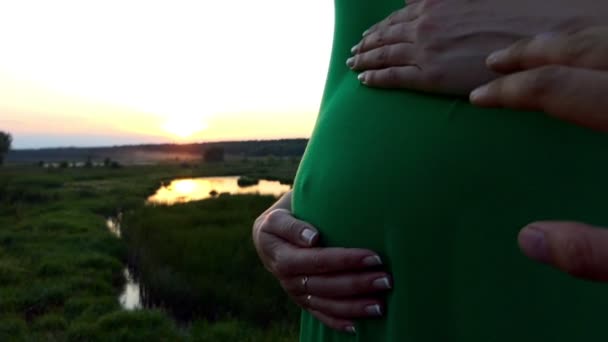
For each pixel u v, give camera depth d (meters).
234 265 11.34
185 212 22.92
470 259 1.03
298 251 1.29
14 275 11.16
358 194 1.25
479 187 1.03
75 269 11.88
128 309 9.11
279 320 8.56
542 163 0.98
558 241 0.62
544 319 0.96
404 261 1.12
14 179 48.62
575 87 0.71
